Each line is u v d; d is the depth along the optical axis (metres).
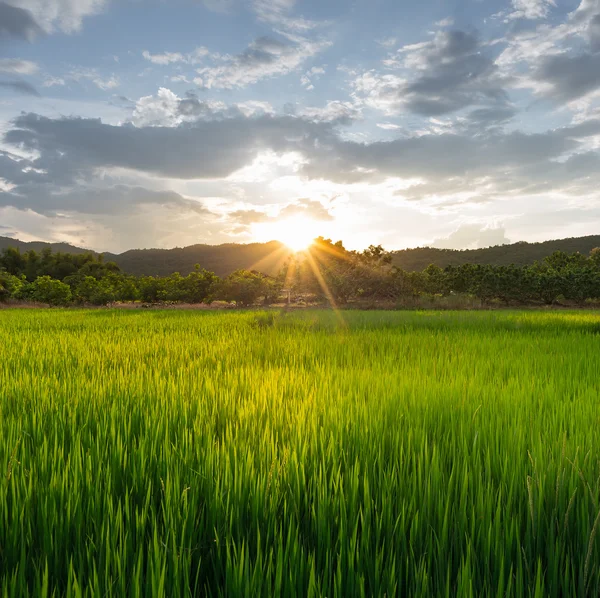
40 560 2.42
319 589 2.16
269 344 11.16
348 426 4.40
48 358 9.01
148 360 8.88
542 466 3.21
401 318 18.36
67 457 3.80
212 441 3.89
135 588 2.11
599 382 6.61
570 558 2.54
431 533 2.66
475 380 6.60
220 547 2.54
